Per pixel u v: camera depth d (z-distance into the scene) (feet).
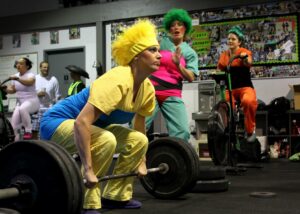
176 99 10.00
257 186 10.51
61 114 6.67
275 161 19.19
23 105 17.61
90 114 5.76
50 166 5.04
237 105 15.01
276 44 21.44
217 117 12.23
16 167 5.24
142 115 7.21
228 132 12.89
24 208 5.14
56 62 26.89
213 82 21.12
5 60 28.12
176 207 7.48
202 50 22.84
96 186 6.48
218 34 22.54
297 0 21.09
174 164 8.09
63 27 26.53
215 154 12.25
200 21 22.95
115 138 6.51
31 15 27.07
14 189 5.04
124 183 7.30
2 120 14.88
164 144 8.20
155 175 8.30
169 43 10.55
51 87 21.56
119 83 6.00
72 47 26.27
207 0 22.58
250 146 17.38
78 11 25.76
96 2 26.37
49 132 6.57
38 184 5.12
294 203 7.94
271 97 21.47
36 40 27.32
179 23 10.55
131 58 6.42
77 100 6.71
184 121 10.00
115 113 6.63
